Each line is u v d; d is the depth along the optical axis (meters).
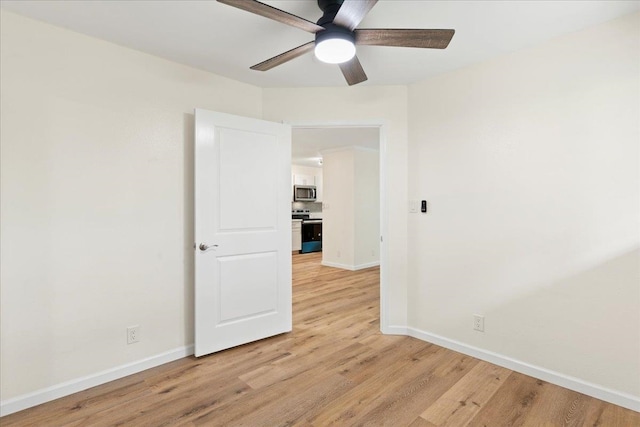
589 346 2.06
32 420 1.83
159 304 2.47
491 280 2.49
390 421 1.82
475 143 2.57
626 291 1.94
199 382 2.22
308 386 2.17
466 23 1.98
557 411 1.90
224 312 2.68
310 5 1.82
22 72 1.93
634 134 1.90
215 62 2.55
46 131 2.01
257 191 2.86
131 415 1.87
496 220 2.46
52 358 2.03
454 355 2.63
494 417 1.85
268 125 2.91
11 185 1.90
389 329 3.06
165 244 2.50
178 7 1.84
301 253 8.37
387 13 1.87
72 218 2.10
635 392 1.91
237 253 2.75
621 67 1.94
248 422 1.81
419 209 2.94
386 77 2.84
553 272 2.20
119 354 2.29
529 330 2.31
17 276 1.92
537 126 2.26
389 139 3.03
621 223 1.95
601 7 1.83
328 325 3.30
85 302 2.15
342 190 6.32
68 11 1.88
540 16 1.91
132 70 2.34
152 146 2.43
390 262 3.05
